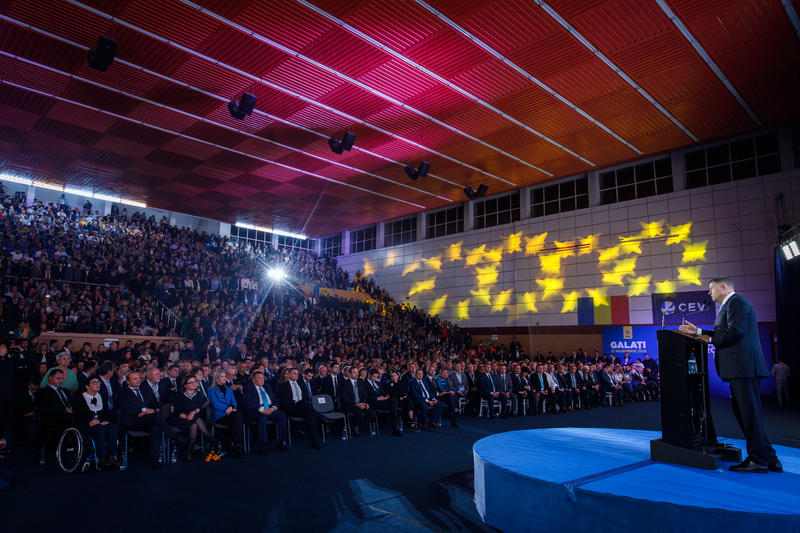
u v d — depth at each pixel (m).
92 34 9.22
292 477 5.63
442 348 18.58
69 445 5.98
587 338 17.33
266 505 4.57
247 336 14.33
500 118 12.71
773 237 13.93
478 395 11.40
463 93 11.38
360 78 10.72
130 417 6.13
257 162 15.95
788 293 12.49
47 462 6.16
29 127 13.57
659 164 16.28
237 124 13.11
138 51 9.79
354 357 13.65
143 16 8.70
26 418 6.96
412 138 13.96
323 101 11.78
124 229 18.77
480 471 4.13
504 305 19.58
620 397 13.55
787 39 9.45
